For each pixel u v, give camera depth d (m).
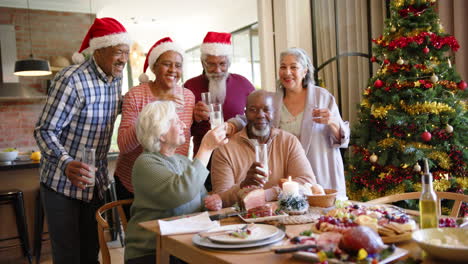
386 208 1.65
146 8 7.31
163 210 1.80
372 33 3.87
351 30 4.01
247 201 1.73
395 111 2.93
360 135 3.18
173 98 2.51
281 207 1.71
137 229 1.82
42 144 2.26
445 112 2.87
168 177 1.76
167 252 1.55
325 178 2.60
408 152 2.85
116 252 4.06
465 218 1.46
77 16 6.52
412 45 2.84
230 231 1.43
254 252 1.25
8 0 6.07
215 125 2.23
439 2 3.41
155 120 1.83
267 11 4.49
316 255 1.14
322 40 4.25
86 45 2.49
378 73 3.13
